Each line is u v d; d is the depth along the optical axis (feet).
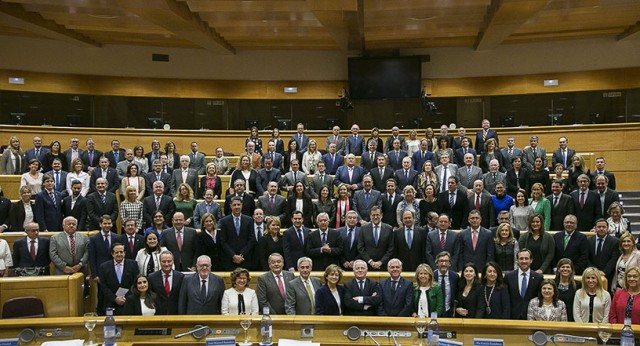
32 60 56.24
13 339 19.58
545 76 58.75
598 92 58.08
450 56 60.18
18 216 31.27
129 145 53.11
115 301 23.98
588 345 19.33
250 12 47.01
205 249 28.07
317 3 39.09
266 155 39.78
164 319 20.35
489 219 30.53
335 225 31.76
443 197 31.12
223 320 20.31
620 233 28.48
